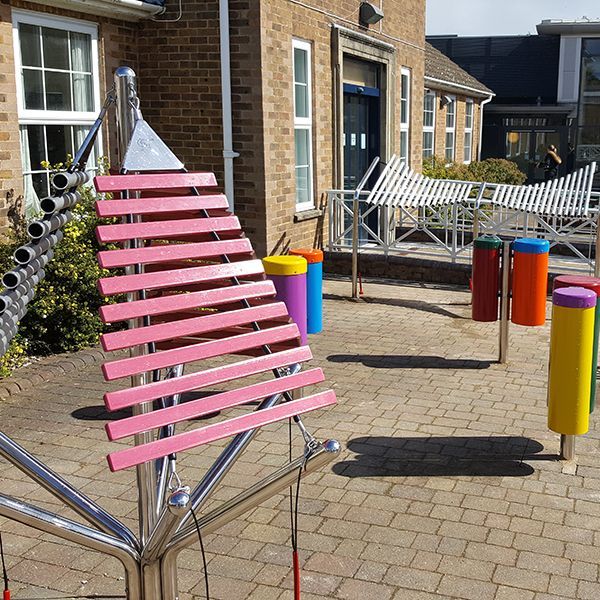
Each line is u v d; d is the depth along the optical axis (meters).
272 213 10.38
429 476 4.90
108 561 3.99
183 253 2.54
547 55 28.09
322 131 12.02
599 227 8.22
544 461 5.13
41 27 8.22
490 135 28.00
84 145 2.95
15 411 6.00
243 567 3.90
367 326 8.84
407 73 15.95
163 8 9.61
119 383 6.68
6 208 7.53
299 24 10.94
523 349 7.88
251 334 2.55
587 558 3.95
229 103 9.84
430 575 3.80
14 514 2.37
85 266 7.18
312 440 2.53
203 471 4.98
